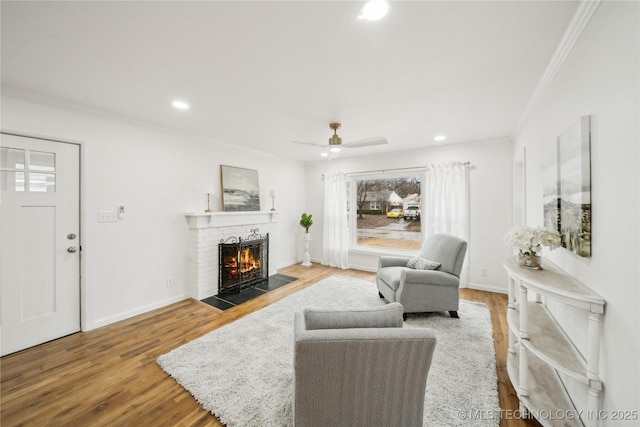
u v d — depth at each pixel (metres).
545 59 1.77
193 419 1.56
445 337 2.50
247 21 1.40
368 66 1.87
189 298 3.61
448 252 3.10
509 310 1.94
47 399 1.72
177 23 1.42
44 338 2.45
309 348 1.14
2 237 2.25
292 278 4.52
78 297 2.66
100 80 2.07
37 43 1.59
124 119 2.93
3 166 2.24
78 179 2.66
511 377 1.68
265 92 2.29
